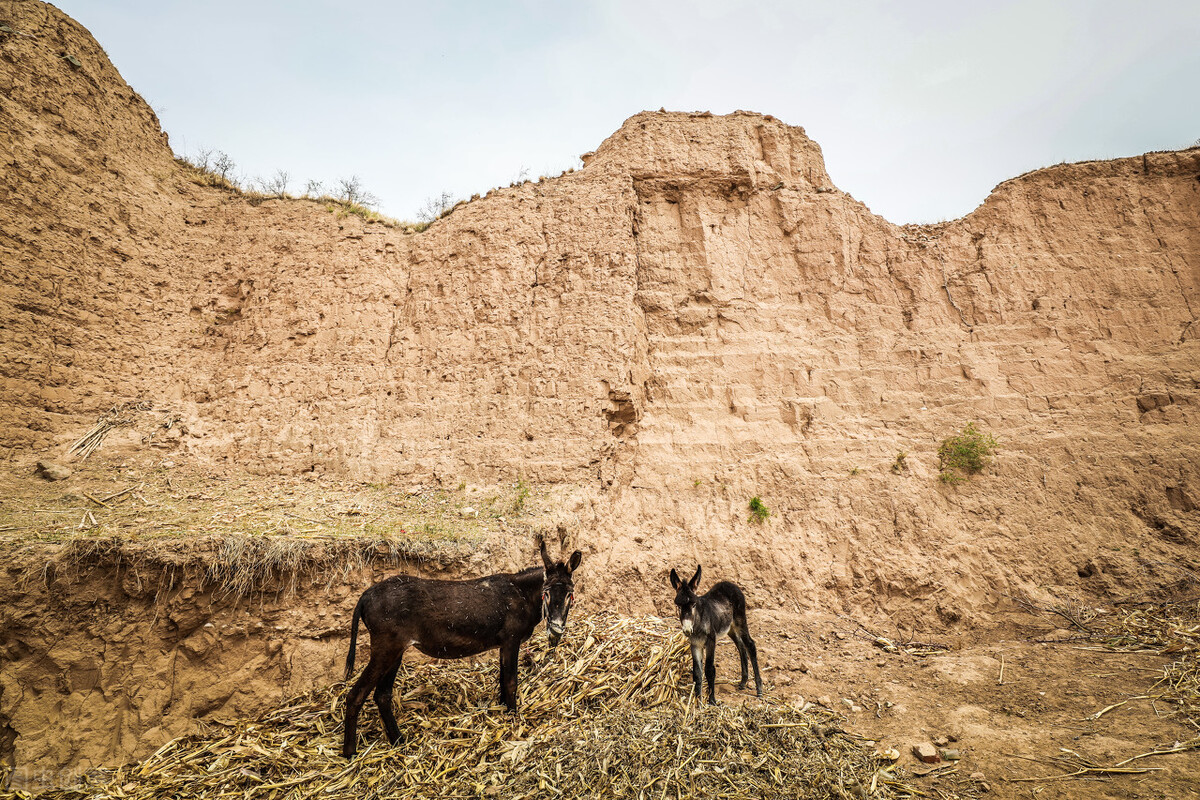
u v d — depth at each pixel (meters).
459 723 6.32
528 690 6.96
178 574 7.04
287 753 6.04
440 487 11.12
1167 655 7.92
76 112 12.23
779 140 15.05
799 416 12.53
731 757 5.50
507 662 6.59
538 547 9.23
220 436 11.75
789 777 5.26
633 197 13.97
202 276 13.43
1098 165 14.98
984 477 11.77
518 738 6.09
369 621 6.05
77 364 10.92
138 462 10.55
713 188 14.42
